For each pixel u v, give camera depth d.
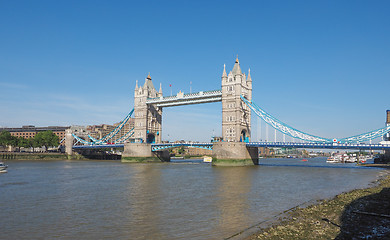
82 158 188.25
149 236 26.38
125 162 144.25
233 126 121.12
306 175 79.25
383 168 110.56
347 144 105.94
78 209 36.59
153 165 122.00
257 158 130.12
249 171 90.88
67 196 45.47
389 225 27.98
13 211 35.59
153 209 36.53
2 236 26.52
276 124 119.56
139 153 145.50
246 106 128.38
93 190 51.31
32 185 57.62
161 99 145.88
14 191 50.28
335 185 59.16
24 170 92.00
